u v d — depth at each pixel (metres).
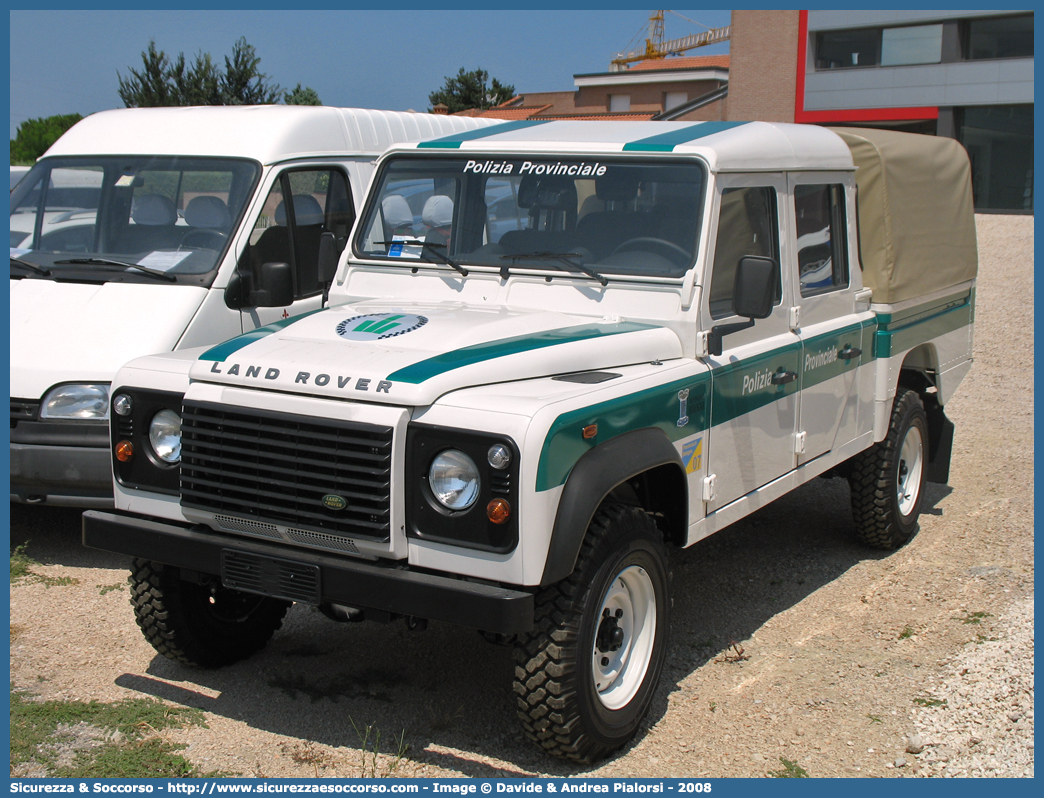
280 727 3.99
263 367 3.67
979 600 5.29
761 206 4.69
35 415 5.38
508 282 4.54
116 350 5.45
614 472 3.51
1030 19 28.89
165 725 3.96
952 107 30.38
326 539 3.50
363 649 4.75
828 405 5.34
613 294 4.33
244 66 28.86
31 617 4.96
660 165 4.36
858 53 32.38
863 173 5.71
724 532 6.59
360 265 4.92
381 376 3.46
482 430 3.27
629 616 3.92
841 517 6.93
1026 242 18.53
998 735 3.90
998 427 9.28
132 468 3.94
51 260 6.30
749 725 4.06
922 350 6.48
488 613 3.24
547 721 3.53
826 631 5.00
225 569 3.70
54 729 3.88
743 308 4.04
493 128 5.21
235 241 6.07
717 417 4.31
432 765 3.72
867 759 3.80
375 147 7.29
